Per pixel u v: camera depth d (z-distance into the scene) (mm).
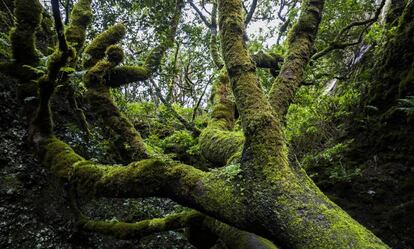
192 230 2934
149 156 2998
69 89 4047
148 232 2959
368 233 1454
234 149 2229
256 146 1779
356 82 6309
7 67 3225
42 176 3906
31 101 3285
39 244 3533
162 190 2137
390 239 4363
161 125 6109
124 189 2213
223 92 3539
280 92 2508
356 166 5246
